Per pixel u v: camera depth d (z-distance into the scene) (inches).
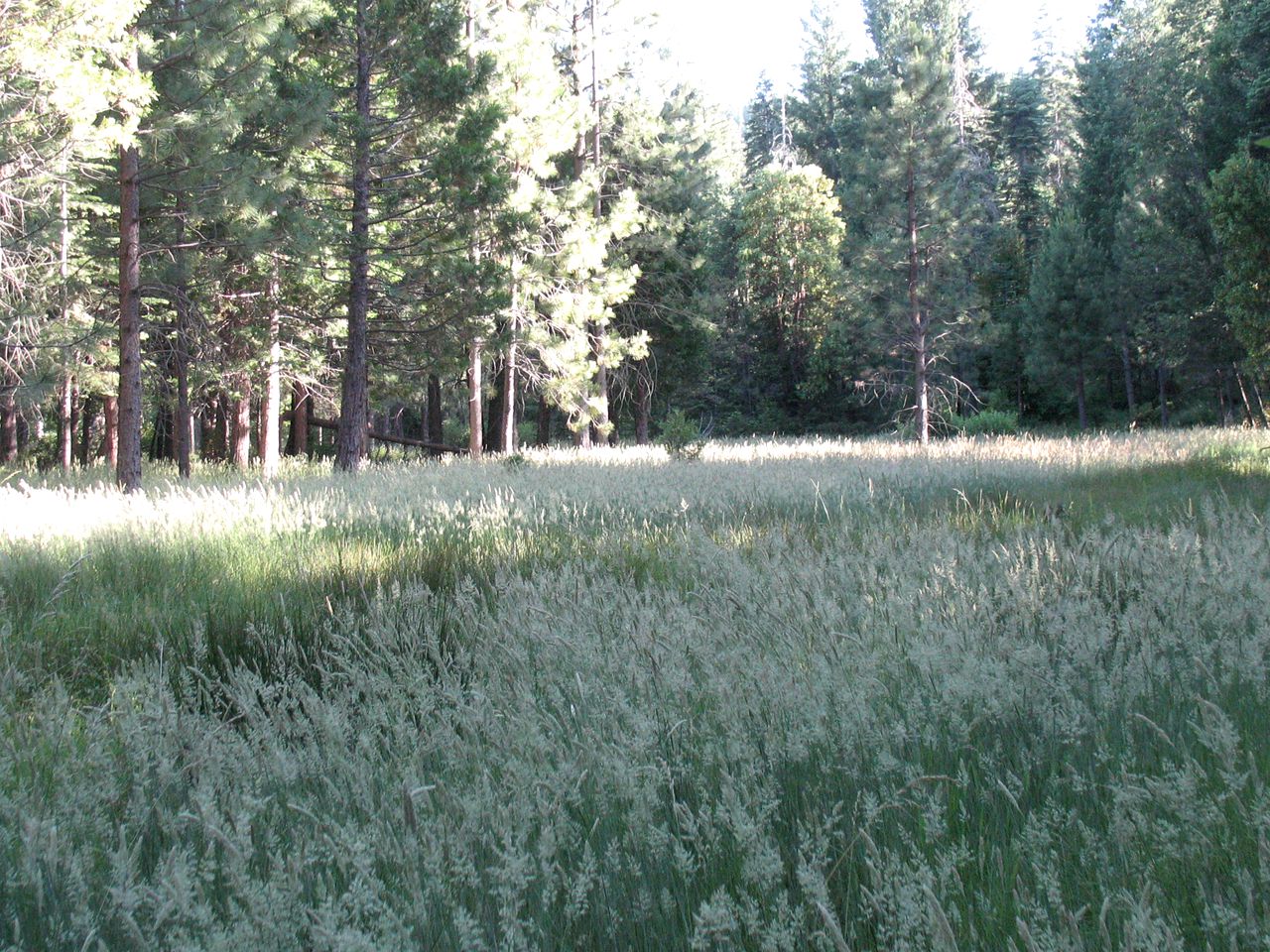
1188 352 1033.5
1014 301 1547.7
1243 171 712.4
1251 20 882.1
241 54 492.7
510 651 144.3
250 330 677.9
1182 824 84.2
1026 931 65.7
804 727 103.7
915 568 186.9
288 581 245.4
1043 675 119.5
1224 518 225.6
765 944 69.0
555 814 89.1
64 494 446.3
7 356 541.0
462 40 634.8
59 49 386.3
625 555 259.6
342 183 628.4
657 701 121.4
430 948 74.9
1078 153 1733.5
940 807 85.7
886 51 1087.6
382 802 91.8
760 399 1724.9
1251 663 117.8
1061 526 235.5
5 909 82.6
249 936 71.1
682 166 1159.0
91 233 595.2
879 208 1039.0
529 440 1509.6
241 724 135.6
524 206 686.5
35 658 174.6
